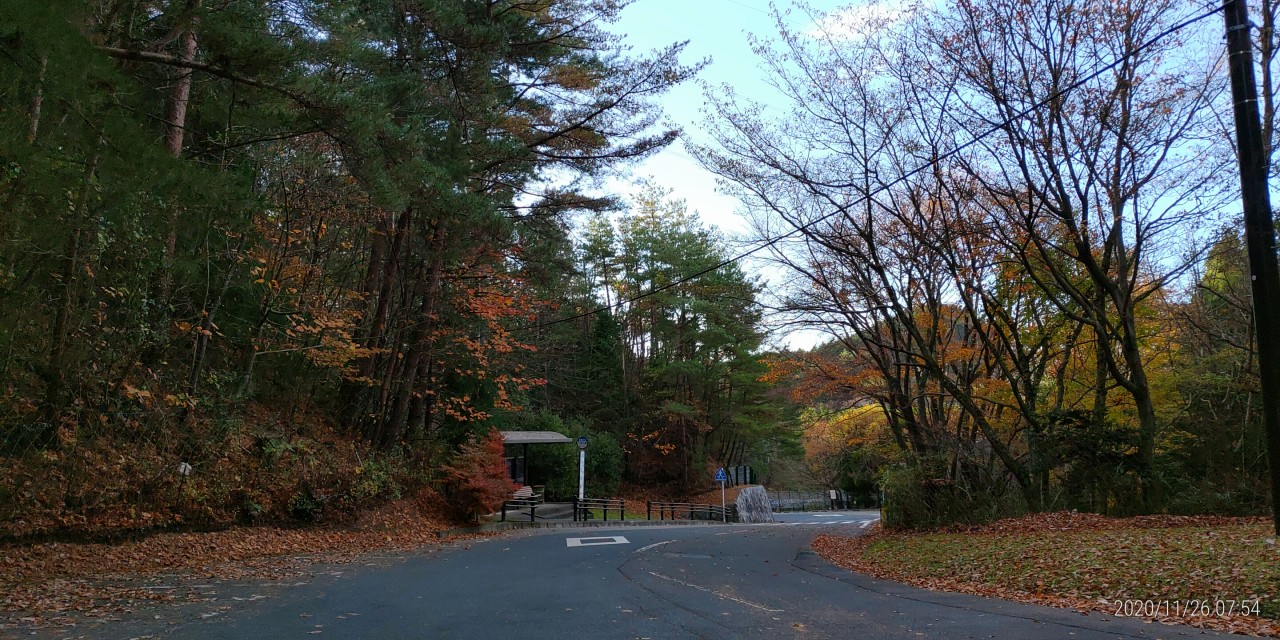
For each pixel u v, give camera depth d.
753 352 42.25
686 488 48.09
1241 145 10.37
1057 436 17.39
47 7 8.91
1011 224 18.45
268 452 17.45
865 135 18.27
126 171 10.32
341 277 25.73
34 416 12.62
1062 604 8.99
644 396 48.19
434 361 24.77
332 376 24.62
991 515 17.73
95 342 13.84
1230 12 10.50
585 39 19.86
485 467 24.00
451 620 7.80
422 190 15.32
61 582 10.14
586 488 41.88
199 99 16.36
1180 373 21.53
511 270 23.98
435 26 16.34
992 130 14.84
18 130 9.77
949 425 22.83
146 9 13.05
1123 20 15.55
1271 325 10.16
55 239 10.75
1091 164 16.81
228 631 7.17
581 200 21.91
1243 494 16.22
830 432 31.00
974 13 16.33
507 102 20.89
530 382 29.11
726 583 10.98
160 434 15.38
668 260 43.97
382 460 20.94
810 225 19.55
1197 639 6.82
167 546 13.34
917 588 10.88
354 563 13.33
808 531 25.33
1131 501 16.66
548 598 9.34
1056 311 19.91
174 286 16.12
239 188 11.93
